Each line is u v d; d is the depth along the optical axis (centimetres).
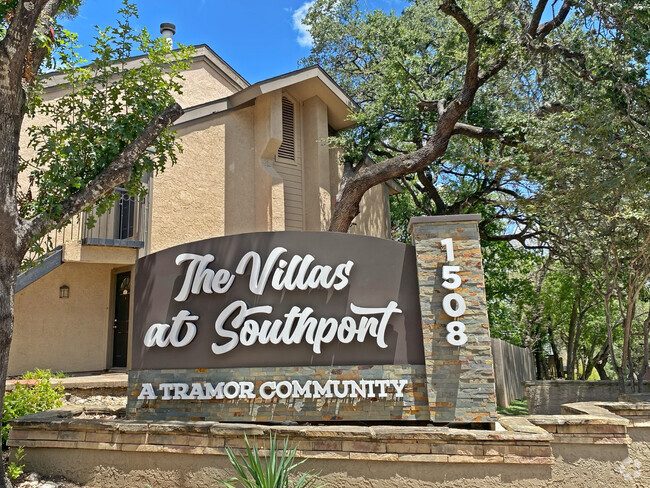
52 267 1080
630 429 604
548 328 2327
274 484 481
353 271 682
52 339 1217
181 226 1266
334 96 1545
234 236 715
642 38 879
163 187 1252
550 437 543
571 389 1105
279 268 691
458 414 616
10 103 570
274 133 1401
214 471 584
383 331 657
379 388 645
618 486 576
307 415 652
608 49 992
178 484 590
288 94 1544
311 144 1539
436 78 1767
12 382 870
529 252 2103
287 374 662
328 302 677
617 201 926
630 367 1016
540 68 1103
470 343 632
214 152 1362
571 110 1131
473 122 1587
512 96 1170
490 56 1142
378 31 1822
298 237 699
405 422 666
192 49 860
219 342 690
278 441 577
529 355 1988
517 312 2348
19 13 567
